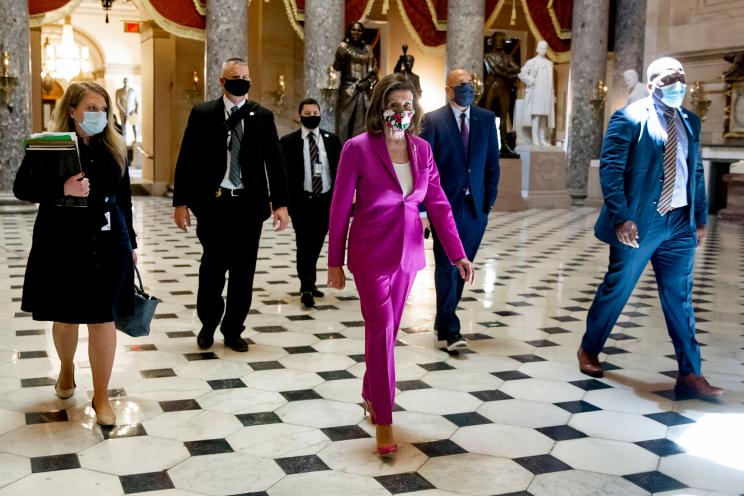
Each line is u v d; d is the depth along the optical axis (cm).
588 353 531
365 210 387
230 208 537
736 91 1809
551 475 367
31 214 1413
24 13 1409
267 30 2055
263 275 883
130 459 373
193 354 554
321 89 1680
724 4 1872
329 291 798
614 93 2042
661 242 488
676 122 481
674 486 358
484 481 359
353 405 457
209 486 346
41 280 396
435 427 426
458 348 590
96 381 413
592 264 1013
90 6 2788
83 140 397
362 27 1662
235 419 430
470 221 567
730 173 1606
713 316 722
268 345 586
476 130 563
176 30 1658
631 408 462
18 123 1415
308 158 711
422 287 838
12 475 352
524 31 2539
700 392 484
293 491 343
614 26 2119
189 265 934
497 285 855
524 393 486
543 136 1944
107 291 398
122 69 2861
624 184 486
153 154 2050
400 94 383
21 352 545
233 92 531
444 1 1925
